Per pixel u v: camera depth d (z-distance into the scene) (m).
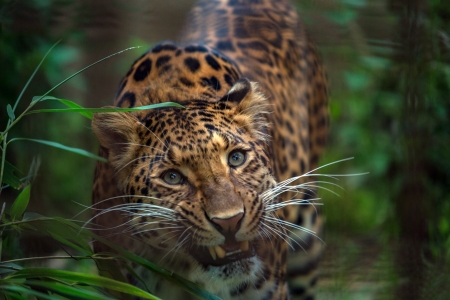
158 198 6.56
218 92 7.59
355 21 11.44
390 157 13.00
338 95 14.16
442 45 10.84
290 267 9.90
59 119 14.02
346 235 11.92
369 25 11.46
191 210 6.41
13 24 10.51
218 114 6.84
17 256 8.84
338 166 13.87
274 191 6.93
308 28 11.29
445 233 10.84
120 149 6.95
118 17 11.45
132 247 7.32
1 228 6.12
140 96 7.41
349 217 12.59
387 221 12.10
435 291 9.83
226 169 6.56
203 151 6.45
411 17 9.42
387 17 11.26
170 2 11.89
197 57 7.86
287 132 9.27
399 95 12.31
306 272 9.97
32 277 5.57
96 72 13.70
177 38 10.39
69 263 10.54
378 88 13.65
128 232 7.14
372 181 13.46
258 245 7.35
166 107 6.89
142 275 7.39
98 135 6.97
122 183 6.96
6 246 8.26
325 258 11.00
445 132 11.47
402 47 9.87
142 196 6.65
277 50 9.66
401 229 10.39
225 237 6.44
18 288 5.19
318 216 10.16
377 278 10.46
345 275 10.55
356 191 13.28
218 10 10.01
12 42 10.86
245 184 6.64
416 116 9.72
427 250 10.39
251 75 8.83
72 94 14.88
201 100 7.11
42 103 11.73
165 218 6.59
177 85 7.47
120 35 13.02
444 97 11.32
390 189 12.33
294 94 9.74
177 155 6.46
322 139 10.88
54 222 5.94
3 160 5.84
